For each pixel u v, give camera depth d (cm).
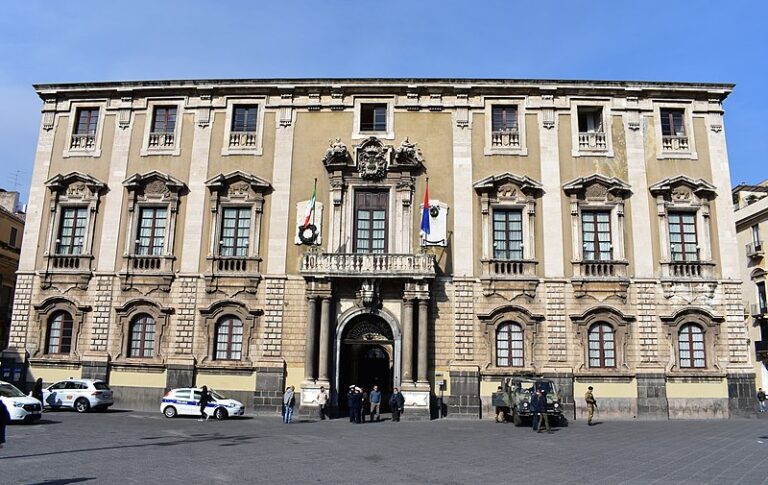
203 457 1858
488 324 3503
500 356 3494
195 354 3547
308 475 1596
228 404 3216
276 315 3550
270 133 3800
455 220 3628
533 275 3550
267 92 3844
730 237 3622
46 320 3666
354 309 3500
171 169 3778
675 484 1525
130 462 1725
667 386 3450
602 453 2064
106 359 3566
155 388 3531
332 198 3672
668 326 3506
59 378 3588
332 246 3619
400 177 3684
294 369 3494
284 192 3709
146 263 3666
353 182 3694
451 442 2345
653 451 2117
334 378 3441
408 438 2464
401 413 3309
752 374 3472
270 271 3603
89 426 2647
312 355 3419
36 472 1550
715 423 3166
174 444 2136
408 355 3388
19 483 1413
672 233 3644
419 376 3378
